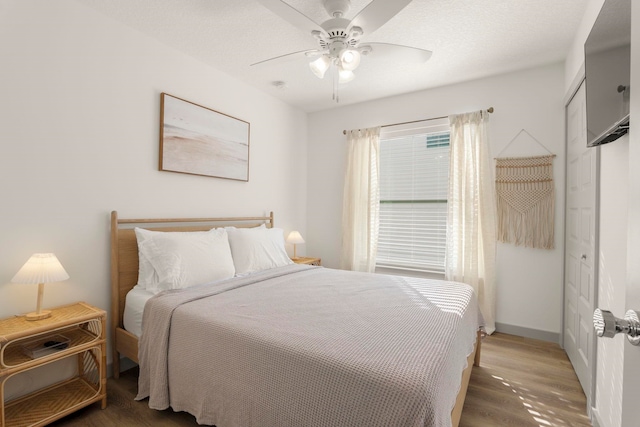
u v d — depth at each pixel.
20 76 1.78
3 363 1.49
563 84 2.79
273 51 2.63
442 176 3.42
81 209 2.05
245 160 3.25
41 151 1.87
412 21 2.19
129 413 1.78
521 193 2.93
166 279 2.07
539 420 1.76
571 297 2.49
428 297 1.98
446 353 1.24
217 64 2.86
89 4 2.04
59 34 1.93
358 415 1.08
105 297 2.18
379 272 3.79
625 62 1.17
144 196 2.40
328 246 4.10
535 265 2.89
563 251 2.74
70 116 1.99
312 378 1.19
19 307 1.79
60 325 1.66
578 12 2.09
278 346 1.31
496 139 3.06
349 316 1.63
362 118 3.85
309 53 2.09
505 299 3.02
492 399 1.95
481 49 2.57
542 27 2.26
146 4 2.04
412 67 2.89
